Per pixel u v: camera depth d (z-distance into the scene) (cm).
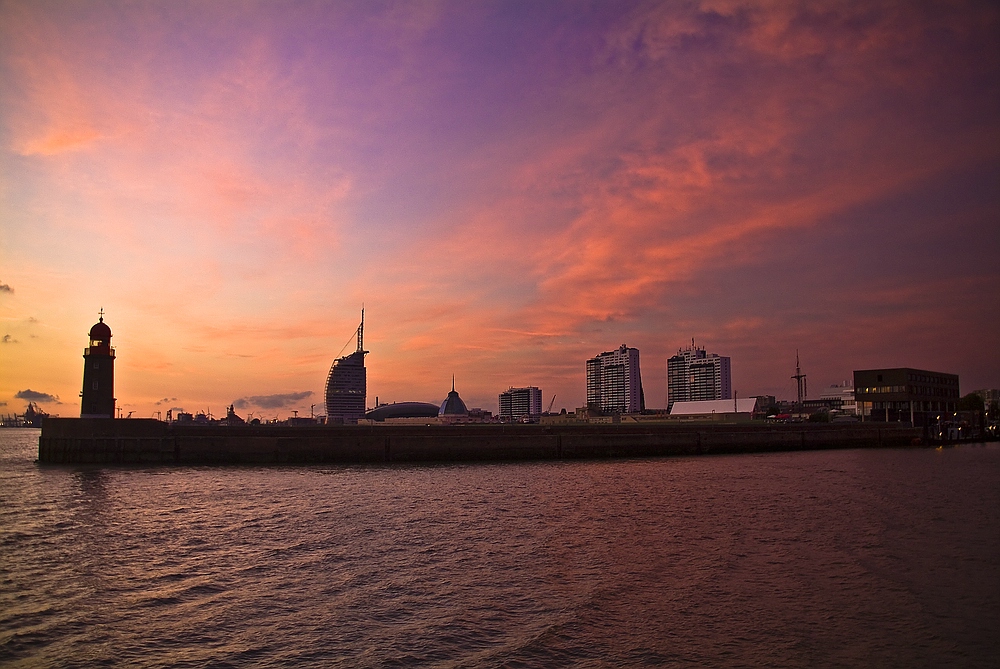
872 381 19688
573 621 2650
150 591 3095
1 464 10575
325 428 11588
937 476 8306
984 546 3991
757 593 3019
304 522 4934
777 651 2350
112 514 5369
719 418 19850
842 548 3944
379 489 7038
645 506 5688
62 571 3481
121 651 2362
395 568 3503
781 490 6838
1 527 4794
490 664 2234
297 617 2716
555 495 6481
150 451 10494
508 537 4334
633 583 3184
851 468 9638
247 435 10888
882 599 2927
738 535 4356
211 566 3572
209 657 2305
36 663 2262
